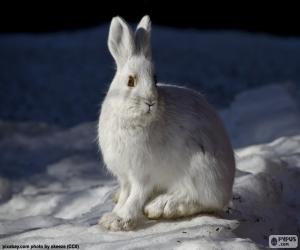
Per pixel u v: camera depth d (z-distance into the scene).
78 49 72.06
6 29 86.44
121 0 90.38
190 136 14.88
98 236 14.83
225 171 15.37
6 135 36.38
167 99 14.88
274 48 74.62
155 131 14.43
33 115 48.62
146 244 13.73
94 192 21.64
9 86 56.97
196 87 56.12
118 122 14.40
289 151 24.05
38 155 32.66
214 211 15.65
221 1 90.81
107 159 15.04
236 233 15.09
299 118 32.59
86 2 89.44
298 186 19.98
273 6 89.62
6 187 25.20
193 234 14.07
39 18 87.56
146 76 14.35
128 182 15.61
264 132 31.05
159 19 91.06
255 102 37.31
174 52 70.25
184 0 91.00
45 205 21.64
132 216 14.98
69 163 29.55
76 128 37.69
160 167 14.80
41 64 65.06
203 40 78.19
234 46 75.00
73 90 56.03
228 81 58.56
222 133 15.65
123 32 15.09
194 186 15.05
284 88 40.09
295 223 17.44
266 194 18.08
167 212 15.04
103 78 60.00
